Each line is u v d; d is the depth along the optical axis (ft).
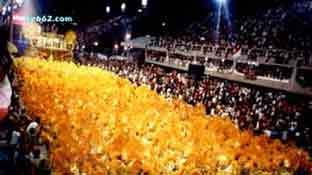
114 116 66.08
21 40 162.30
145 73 136.67
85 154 48.47
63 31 251.39
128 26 268.00
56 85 91.50
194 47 161.17
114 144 51.08
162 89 111.65
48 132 56.03
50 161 45.21
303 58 102.32
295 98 102.12
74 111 67.82
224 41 165.58
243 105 93.66
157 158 50.96
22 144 47.11
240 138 63.82
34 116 61.82
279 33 146.10
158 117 68.90
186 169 49.26
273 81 111.04
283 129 75.15
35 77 98.58
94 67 142.51
